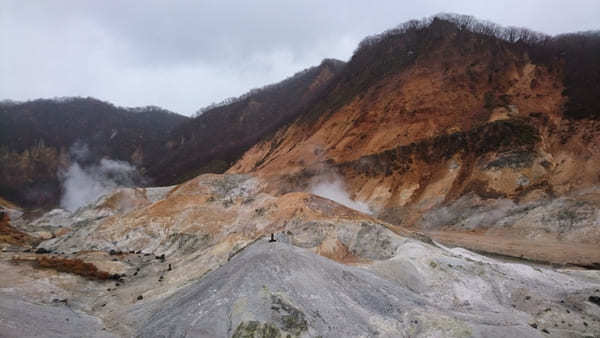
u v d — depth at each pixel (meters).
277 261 22.30
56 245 52.12
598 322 23.02
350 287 22.83
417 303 23.12
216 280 22.42
